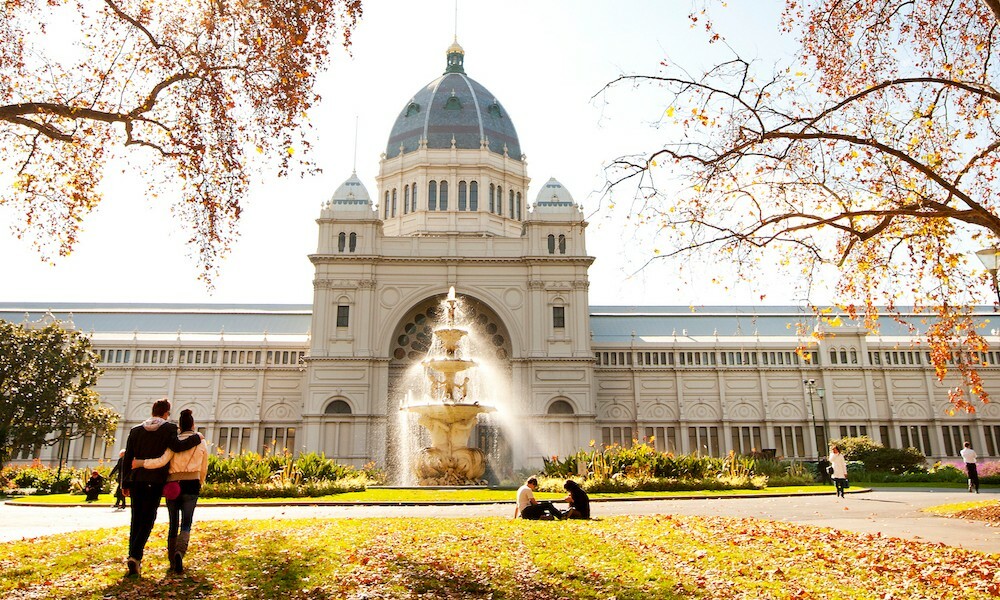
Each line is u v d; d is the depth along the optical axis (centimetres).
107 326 8138
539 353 7106
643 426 7688
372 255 7212
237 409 7512
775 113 1831
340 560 1301
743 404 7788
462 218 8212
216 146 2038
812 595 1105
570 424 6981
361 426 6794
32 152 2120
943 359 2278
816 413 7806
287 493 3416
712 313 8719
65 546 1427
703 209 1936
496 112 8981
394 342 7394
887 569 1290
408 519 2067
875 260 2223
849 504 2878
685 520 1984
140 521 1157
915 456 5822
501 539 1556
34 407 5341
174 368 7562
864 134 2092
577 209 7588
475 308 7531
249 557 1310
